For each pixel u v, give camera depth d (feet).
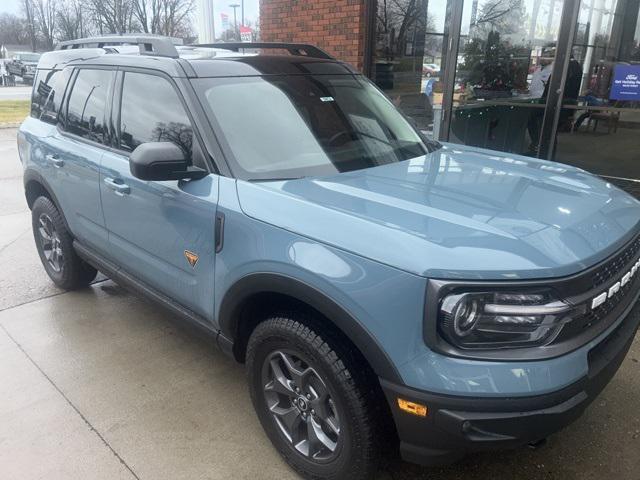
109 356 11.54
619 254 6.96
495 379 5.85
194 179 8.62
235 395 10.21
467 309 5.89
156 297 10.37
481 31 21.53
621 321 7.14
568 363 6.07
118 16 97.04
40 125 13.85
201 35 30.53
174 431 9.22
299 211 7.23
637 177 19.83
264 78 9.98
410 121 11.71
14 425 9.37
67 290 14.74
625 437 8.86
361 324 6.39
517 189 8.02
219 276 8.29
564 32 19.35
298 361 7.74
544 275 5.90
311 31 24.66
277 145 8.98
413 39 22.89
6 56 186.60
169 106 9.49
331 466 7.55
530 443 6.74
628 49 18.97
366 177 8.53
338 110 10.23
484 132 22.50
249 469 8.37
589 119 20.12
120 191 10.18
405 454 6.64
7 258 17.11
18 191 25.53
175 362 11.30
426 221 6.70
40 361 11.34
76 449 8.80
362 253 6.41
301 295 6.95
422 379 6.06
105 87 11.37
